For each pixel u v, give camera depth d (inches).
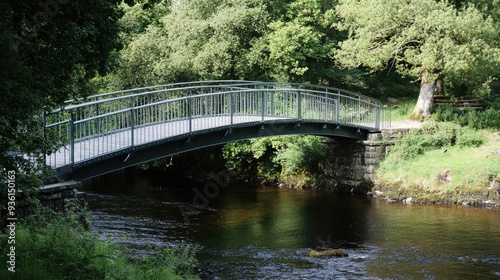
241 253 634.8
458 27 995.9
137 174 1315.2
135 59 1206.9
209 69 1193.4
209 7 1294.3
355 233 728.3
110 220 784.3
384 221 794.2
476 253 631.8
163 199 964.0
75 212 522.3
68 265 327.6
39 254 335.0
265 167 1170.0
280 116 904.3
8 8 343.0
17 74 329.7
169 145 725.3
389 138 1033.5
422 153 1016.9
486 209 861.8
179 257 490.9
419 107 1166.3
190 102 739.4
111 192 1035.3
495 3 1125.1
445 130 1032.8
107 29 436.8
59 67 385.4
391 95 1391.5
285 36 1189.1
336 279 546.9
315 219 812.6
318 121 943.0
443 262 600.7
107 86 1206.9
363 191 1015.6
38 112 357.4
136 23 1332.4
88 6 417.7
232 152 1145.4
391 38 1093.1
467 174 920.3
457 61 985.5
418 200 926.4
